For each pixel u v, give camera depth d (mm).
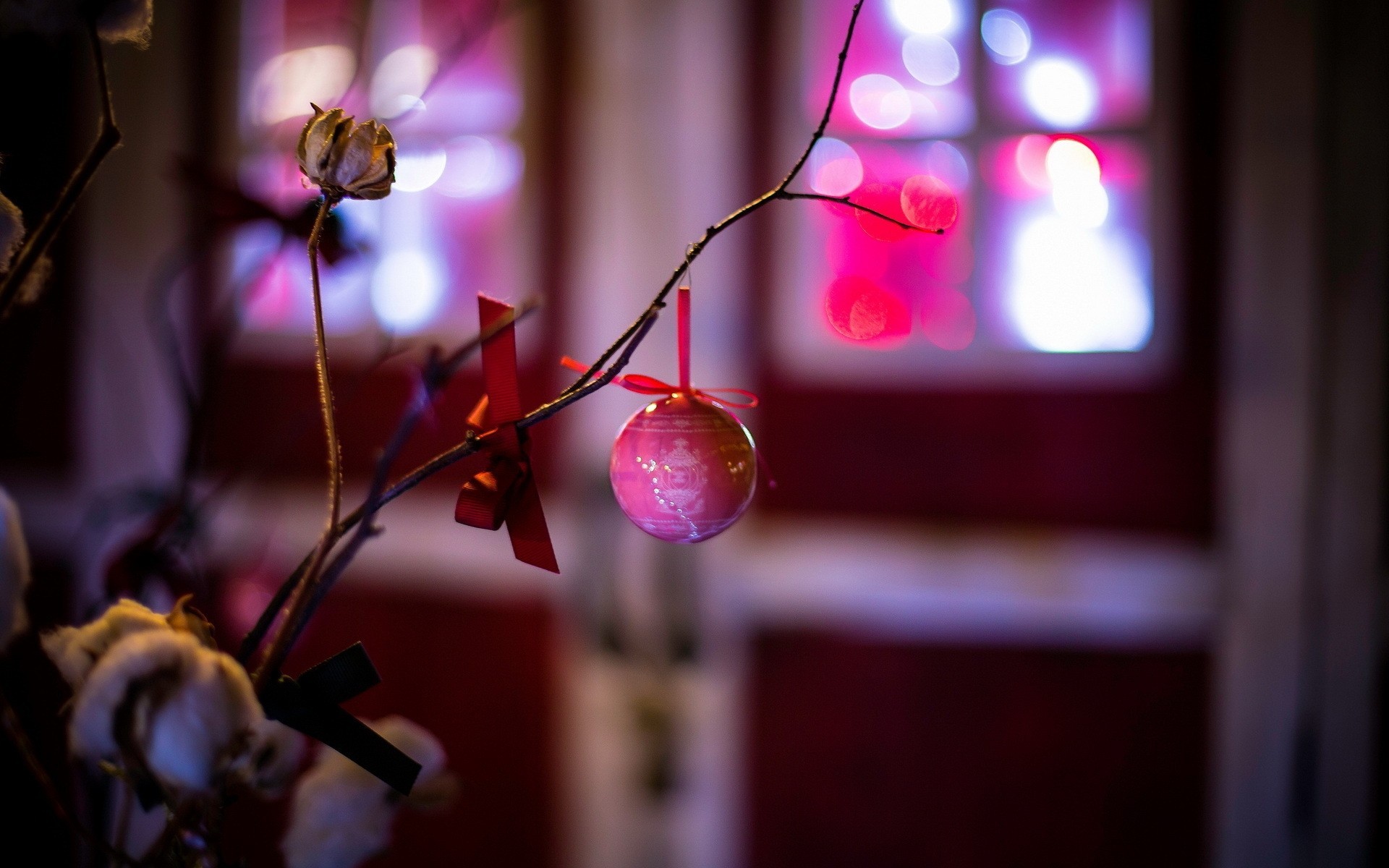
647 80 1884
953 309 1870
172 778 620
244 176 2055
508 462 706
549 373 1956
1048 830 1820
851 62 1872
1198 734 1753
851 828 1889
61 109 2035
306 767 1318
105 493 2047
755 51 1877
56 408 2158
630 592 1846
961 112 1850
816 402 1883
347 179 682
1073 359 1799
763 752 1907
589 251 1922
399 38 1995
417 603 2027
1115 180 1780
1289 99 1647
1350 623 1666
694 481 714
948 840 1857
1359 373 1646
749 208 707
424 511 1998
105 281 2092
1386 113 1611
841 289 1900
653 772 1866
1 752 1000
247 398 2062
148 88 2061
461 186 2020
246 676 646
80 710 619
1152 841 1780
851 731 1880
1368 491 1650
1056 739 1810
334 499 707
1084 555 1774
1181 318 1740
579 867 1952
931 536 1836
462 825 2025
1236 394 1699
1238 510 1707
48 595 2156
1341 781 1683
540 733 1979
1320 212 1646
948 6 1836
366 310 2057
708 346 1880
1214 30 1703
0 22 689
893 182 1882
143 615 676
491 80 2000
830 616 1874
